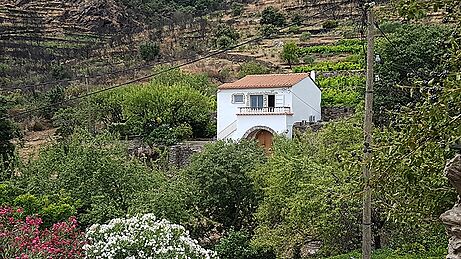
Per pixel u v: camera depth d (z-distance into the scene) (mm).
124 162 23719
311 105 43719
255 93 41969
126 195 22422
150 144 42375
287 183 20109
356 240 18953
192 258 14984
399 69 32594
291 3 104375
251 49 80188
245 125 41250
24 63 80750
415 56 32344
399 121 9250
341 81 54500
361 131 20422
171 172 28500
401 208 10695
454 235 7934
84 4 108062
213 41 88562
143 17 111688
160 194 22203
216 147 26500
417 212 10602
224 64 74750
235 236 22547
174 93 47500
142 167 24344
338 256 17688
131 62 81438
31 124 56094
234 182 25516
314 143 24781
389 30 36625
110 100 51344
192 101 47781
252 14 105938
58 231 14461
